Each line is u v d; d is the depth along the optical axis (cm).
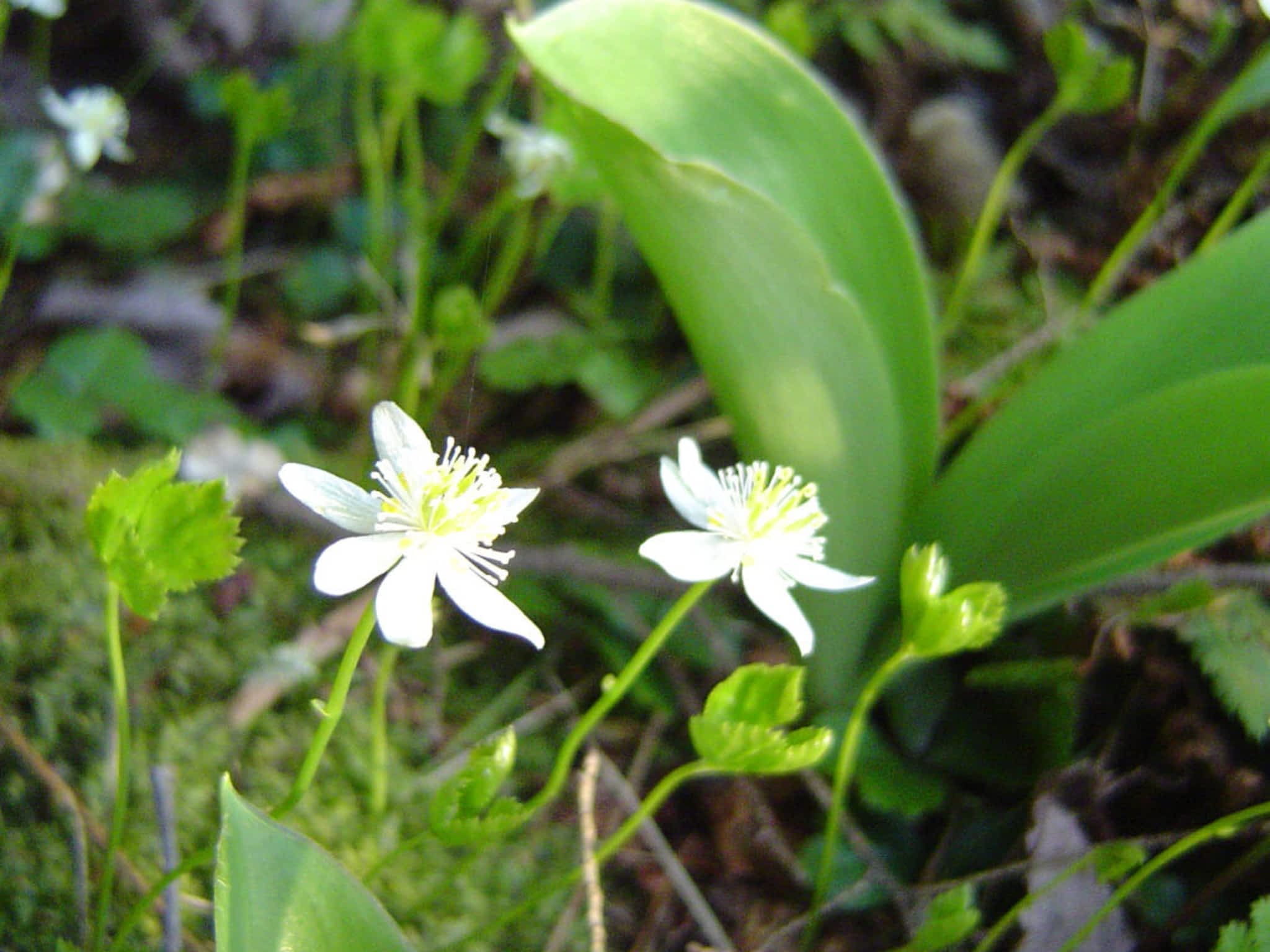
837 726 11
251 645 11
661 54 9
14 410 13
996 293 16
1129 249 14
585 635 12
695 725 7
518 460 14
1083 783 11
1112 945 10
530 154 13
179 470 12
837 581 8
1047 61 18
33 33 16
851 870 11
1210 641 11
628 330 15
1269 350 10
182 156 16
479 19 17
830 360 9
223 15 17
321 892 7
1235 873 10
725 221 9
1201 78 17
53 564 11
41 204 14
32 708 11
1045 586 10
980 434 11
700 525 8
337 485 7
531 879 10
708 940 10
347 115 17
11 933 9
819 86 10
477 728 11
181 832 10
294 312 15
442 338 11
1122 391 10
